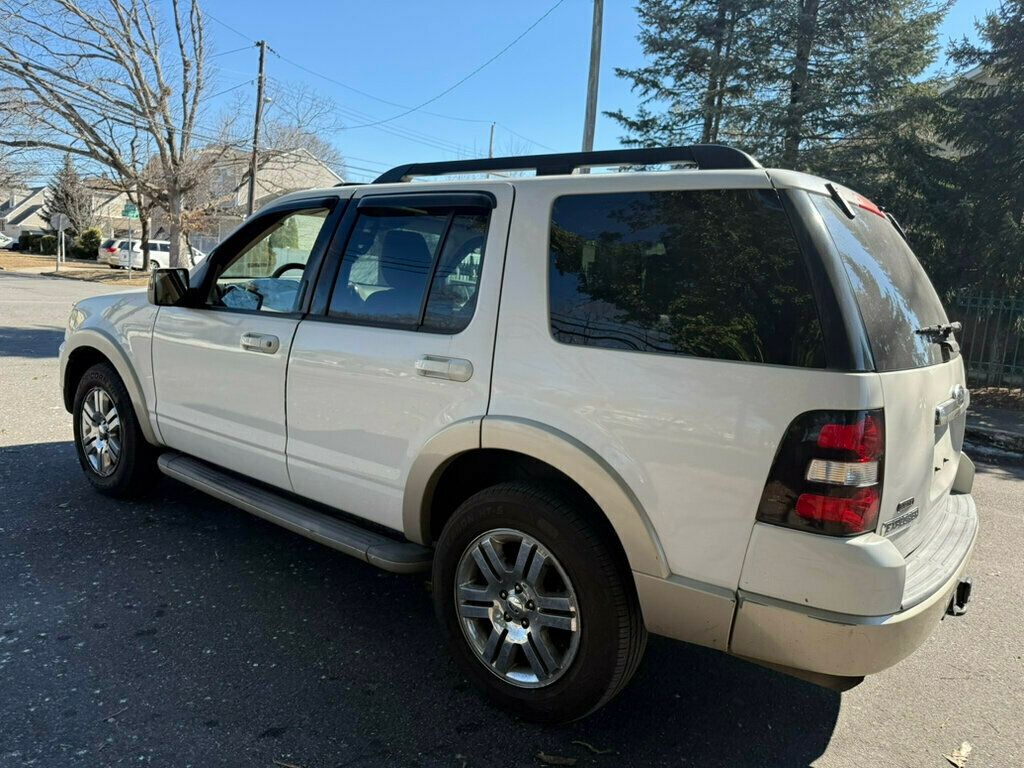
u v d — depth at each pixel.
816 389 2.04
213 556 3.86
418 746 2.46
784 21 14.70
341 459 3.13
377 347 2.96
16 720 2.47
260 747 2.41
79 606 3.27
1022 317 10.79
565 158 2.89
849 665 2.04
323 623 3.24
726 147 2.53
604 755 2.47
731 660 3.17
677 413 2.23
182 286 3.81
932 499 2.55
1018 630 3.53
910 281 2.72
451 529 2.73
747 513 2.12
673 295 2.33
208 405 3.76
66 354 4.66
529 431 2.48
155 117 30.31
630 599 2.39
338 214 3.32
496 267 2.69
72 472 5.09
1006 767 2.51
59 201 56.59
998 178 11.15
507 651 2.60
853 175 13.93
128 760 2.31
